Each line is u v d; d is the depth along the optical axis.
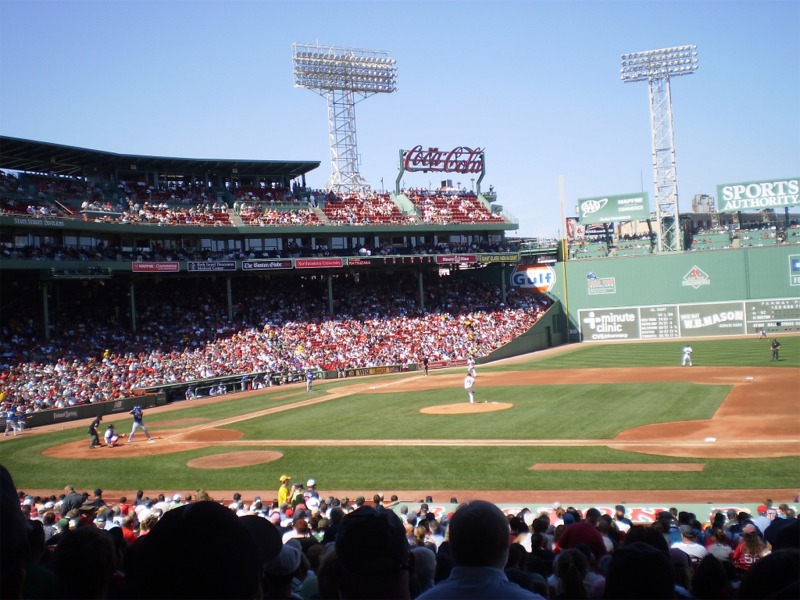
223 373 63.53
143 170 76.50
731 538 13.89
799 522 5.33
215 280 77.38
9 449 39.06
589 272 88.62
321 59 91.50
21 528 3.22
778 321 81.56
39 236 62.94
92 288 68.56
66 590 4.44
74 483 30.02
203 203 77.38
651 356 67.88
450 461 29.64
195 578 2.97
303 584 7.89
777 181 88.56
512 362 72.25
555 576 9.06
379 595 4.34
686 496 22.81
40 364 56.19
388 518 4.45
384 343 74.56
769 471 25.12
